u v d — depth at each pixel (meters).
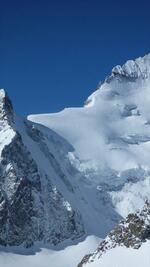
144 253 148.50
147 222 155.88
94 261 155.88
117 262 149.62
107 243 159.00
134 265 146.25
